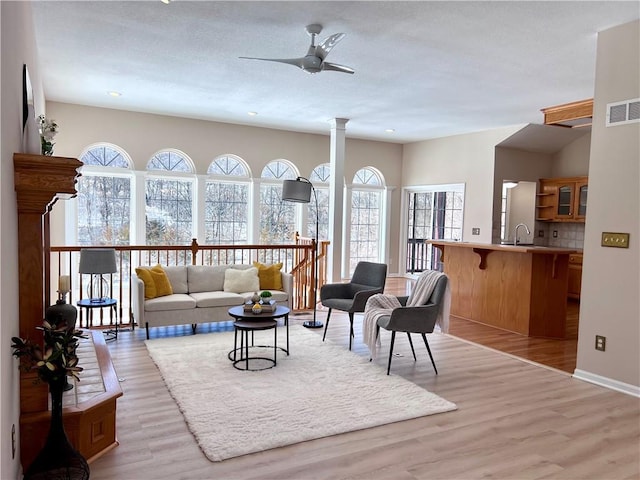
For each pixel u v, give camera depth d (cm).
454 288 686
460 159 907
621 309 388
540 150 882
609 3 343
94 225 764
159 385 380
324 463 267
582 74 512
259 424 310
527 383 405
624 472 264
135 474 252
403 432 307
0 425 176
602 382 401
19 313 241
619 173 388
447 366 448
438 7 355
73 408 256
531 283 570
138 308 508
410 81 552
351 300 527
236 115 777
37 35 431
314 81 561
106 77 565
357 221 1019
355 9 363
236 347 468
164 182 812
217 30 413
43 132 331
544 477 258
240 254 873
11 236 213
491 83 553
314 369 423
